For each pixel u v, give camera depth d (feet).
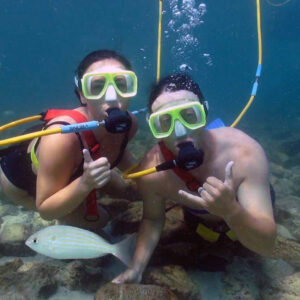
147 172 2.68
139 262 2.96
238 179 2.71
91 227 3.87
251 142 2.80
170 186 3.03
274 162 9.46
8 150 3.51
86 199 3.32
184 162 2.46
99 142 3.19
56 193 2.85
